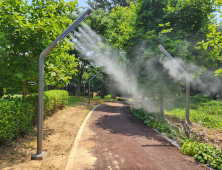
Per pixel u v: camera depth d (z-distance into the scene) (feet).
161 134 22.62
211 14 31.50
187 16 31.55
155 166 13.24
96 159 14.37
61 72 21.75
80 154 15.35
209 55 29.14
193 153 15.34
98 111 43.93
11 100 16.75
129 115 39.09
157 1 34.27
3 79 16.57
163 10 33.27
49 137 19.57
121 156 15.14
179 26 31.99
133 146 17.85
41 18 18.21
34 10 18.12
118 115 38.55
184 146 16.52
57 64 21.84
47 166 12.64
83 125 27.12
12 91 17.97
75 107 47.37
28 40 17.20
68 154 15.26
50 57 20.16
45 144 17.24
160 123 26.84
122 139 20.22
